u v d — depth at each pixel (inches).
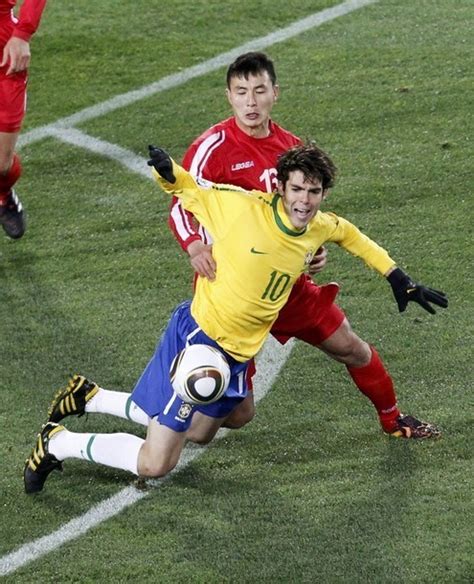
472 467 855.7
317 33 1582.2
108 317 1060.5
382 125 1349.7
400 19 1604.3
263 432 906.7
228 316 786.8
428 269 1103.6
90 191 1272.1
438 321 1031.6
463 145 1298.0
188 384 760.3
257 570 765.3
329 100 1407.5
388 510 814.5
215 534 800.3
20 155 1339.8
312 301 854.5
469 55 1483.8
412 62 1477.6
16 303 1085.8
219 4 1673.2
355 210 1203.2
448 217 1182.3
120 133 1379.2
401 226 1173.1
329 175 756.6
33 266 1143.0
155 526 811.4
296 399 944.3
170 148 1344.7
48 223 1214.9
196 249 791.1
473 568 756.0
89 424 932.0
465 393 939.3
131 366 994.7
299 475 858.1
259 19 1633.9
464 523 796.0
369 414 924.0
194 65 1520.7
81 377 882.8
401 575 754.2
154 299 1086.4
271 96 822.5
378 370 872.3
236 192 780.0
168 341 807.1
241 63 815.1
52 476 868.6
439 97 1392.7
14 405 949.2
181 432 792.9
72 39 1584.6
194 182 780.6
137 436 918.4
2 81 1104.2
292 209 760.3
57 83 1491.1
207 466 871.7
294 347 1005.8
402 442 887.7
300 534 796.6
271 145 839.7
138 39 1588.3
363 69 1472.7
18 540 803.4
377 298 1071.0
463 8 1626.5
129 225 1205.1
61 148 1352.1
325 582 752.3
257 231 772.0
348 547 781.9
